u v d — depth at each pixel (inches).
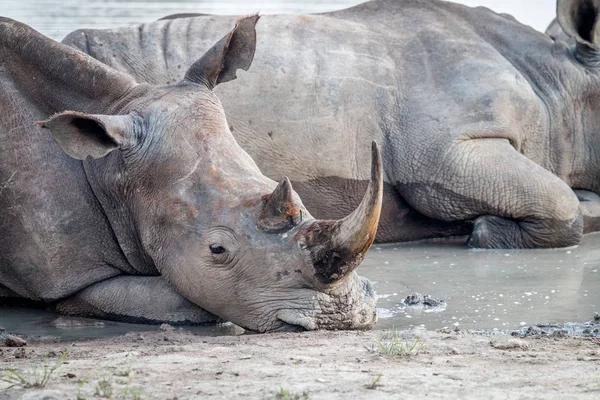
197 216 442.9
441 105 653.9
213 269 439.2
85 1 1381.6
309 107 632.4
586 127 707.4
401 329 449.1
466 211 652.7
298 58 637.3
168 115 464.4
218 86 618.8
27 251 497.7
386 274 570.6
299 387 318.0
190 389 315.9
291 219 428.8
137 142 462.0
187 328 465.4
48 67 504.4
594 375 335.0
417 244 669.3
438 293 523.5
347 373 336.8
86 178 496.7
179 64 624.4
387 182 657.0
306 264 420.2
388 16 695.1
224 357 367.6
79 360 364.5
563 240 649.6
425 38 679.1
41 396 308.5
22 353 382.0
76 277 495.5
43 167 499.2
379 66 655.8
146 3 1382.9
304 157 633.6
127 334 431.5
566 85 698.8
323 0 1428.4
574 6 702.5
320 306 424.8
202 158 452.1
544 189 641.6
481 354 373.1
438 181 647.8
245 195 439.8
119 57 621.3
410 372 339.3
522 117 668.7
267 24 650.8
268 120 625.3
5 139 500.4
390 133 653.3
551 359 362.6
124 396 303.0
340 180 644.1
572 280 552.4
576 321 465.1
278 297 429.4
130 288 482.9
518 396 308.2
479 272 574.2
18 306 524.7
